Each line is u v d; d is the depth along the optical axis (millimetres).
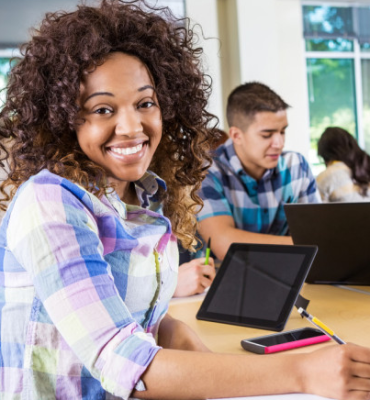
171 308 1545
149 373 848
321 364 865
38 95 1048
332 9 6289
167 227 1129
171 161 1293
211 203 2234
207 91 1303
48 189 920
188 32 1251
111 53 1033
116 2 1112
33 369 942
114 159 1041
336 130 3486
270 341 1170
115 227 1000
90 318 856
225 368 857
